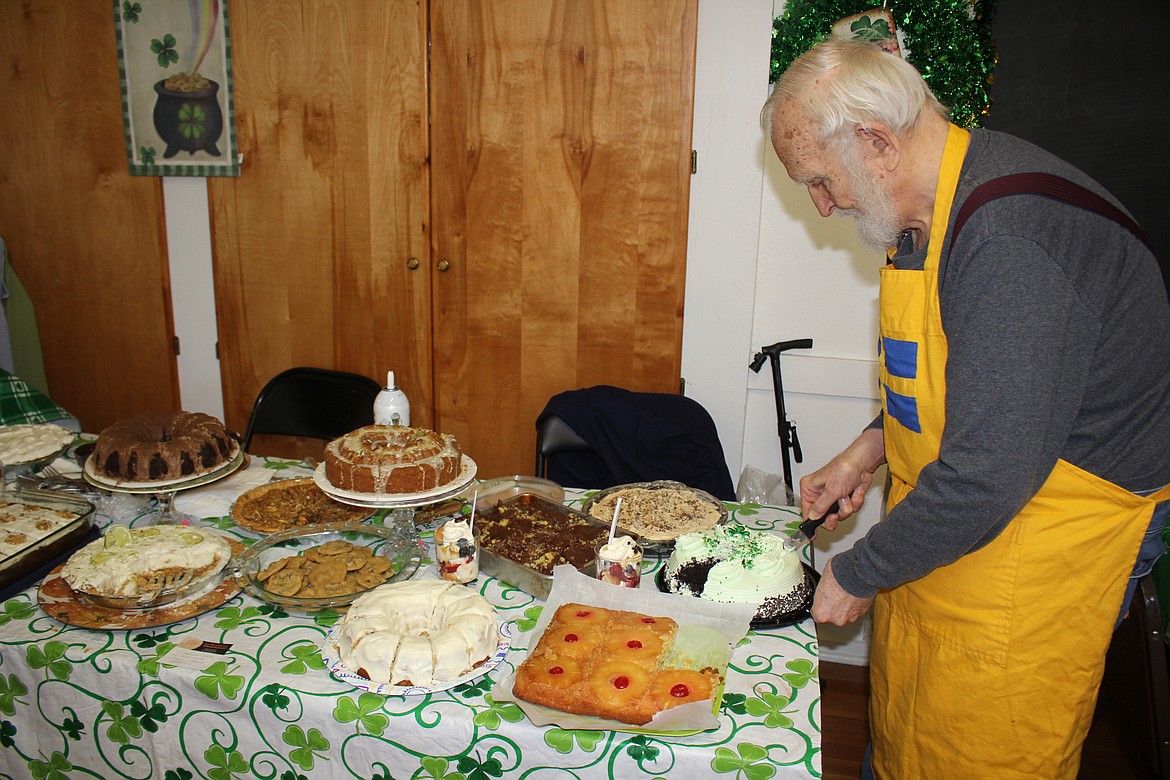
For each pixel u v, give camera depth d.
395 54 2.49
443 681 1.13
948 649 1.25
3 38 2.71
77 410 3.01
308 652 1.21
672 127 2.39
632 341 2.57
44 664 1.20
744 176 2.42
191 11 2.59
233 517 1.62
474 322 2.65
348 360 2.77
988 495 1.03
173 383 2.93
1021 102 2.26
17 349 2.86
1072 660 1.20
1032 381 1.01
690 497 1.77
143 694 1.17
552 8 2.38
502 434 2.73
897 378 1.27
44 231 2.86
